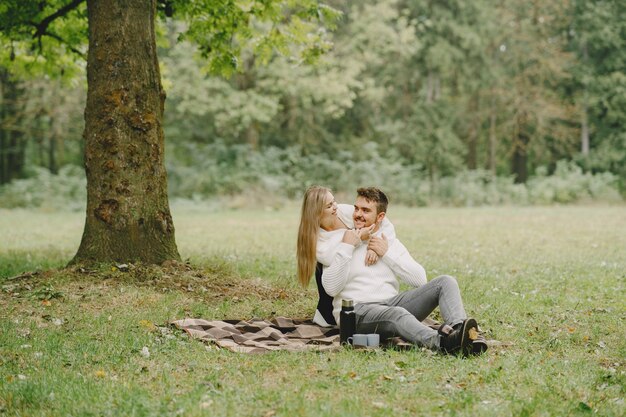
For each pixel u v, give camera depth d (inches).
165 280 305.9
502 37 1364.4
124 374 187.5
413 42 1273.4
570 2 1374.3
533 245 544.4
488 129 1464.1
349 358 199.3
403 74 1362.0
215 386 175.5
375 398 166.1
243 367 191.8
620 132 1378.0
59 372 187.9
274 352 206.2
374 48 1163.3
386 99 1401.3
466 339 196.7
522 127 1379.2
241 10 422.9
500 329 248.5
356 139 1343.5
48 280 301.1
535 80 1363.2
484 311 280.4
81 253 323.9
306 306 289.6
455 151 1407.5
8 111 1228.5
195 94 1058.1
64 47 502.0
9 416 158.1
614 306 296.8
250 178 1122.0
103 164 320.5
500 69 1352.1
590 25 1348.4
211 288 306.7
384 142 1360.7
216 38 431.5
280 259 442.6
